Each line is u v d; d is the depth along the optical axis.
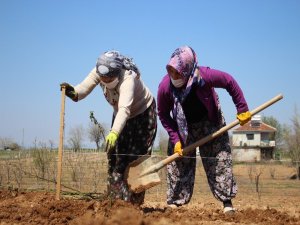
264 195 13.86
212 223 5.59
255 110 6.12
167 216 5.74
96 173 11.03
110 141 5.60
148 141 6.36
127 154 6.32
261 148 58.16
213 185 6.39
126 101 5.82
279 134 60.69
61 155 6.20
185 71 5.88
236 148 58.59
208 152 6.42
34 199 6.70
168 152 6.60
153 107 6.40
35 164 11.41
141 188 6.10
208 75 6.00
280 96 6.14
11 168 11.25
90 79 6.29
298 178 22.02
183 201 6.60
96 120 6.74
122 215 4.98
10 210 5.92
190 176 6.57
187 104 6.19
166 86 6.15
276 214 6.25
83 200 6.34
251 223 5.76
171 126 6.38
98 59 5.89
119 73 5.94
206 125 6.39
